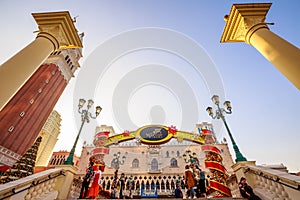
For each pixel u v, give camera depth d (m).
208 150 9.20
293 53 4.54
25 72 4.39
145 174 23.23
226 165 23.23
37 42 5.27
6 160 23.19
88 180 6.95
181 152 26.83
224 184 7.57
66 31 6.04
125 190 15.96
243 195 5.39
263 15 6.18
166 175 23.06
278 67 4.87
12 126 25.80
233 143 7.43
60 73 37.22
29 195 4.81
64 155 40.31
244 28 6.13
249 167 6.16
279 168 6.05
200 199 5.19
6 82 3.88
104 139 12.97
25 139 27.09
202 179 7.41
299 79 4.25
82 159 24.36
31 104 29.34
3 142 24.05
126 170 24.73
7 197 4.04
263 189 5.58
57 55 37.66
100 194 8.70
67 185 6.30
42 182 5.23
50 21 5.93
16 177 19.34
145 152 27.47
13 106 27.47
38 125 30.02
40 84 31.58
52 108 34.25
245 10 6.25
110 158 26.00
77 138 8.17
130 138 13.43
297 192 4.23
